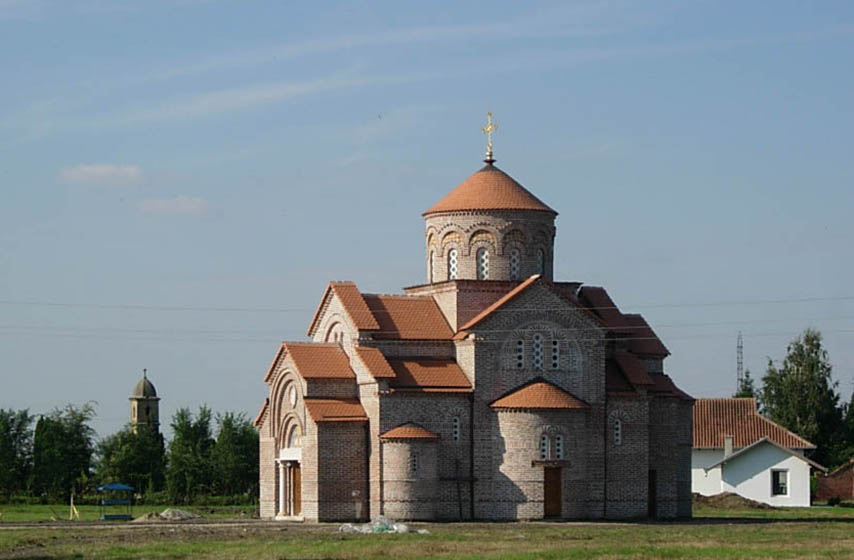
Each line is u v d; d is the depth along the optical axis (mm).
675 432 120188
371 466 108125
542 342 113062
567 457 109812
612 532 95312
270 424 118375
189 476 174625
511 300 112188
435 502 107688
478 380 110562
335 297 115125
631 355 119812
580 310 114250
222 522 111188
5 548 81562
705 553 77875
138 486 179750
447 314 114750
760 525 105875
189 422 179500
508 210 116625
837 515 126188
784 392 192125
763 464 148500
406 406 108375
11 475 181125
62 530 98875
